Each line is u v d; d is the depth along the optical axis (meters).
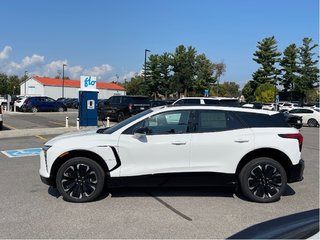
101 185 6.62
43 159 6.73
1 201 6.60
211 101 21.58
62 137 6.96
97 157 6.65
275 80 76.31
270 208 6.36
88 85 21.12
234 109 7.03
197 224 5.50
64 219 5.68
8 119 27.88
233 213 6.05
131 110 26.86
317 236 2.57
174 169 6.70
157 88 83.38
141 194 7.12
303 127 28.73
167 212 6.05
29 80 98.81
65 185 6.59
